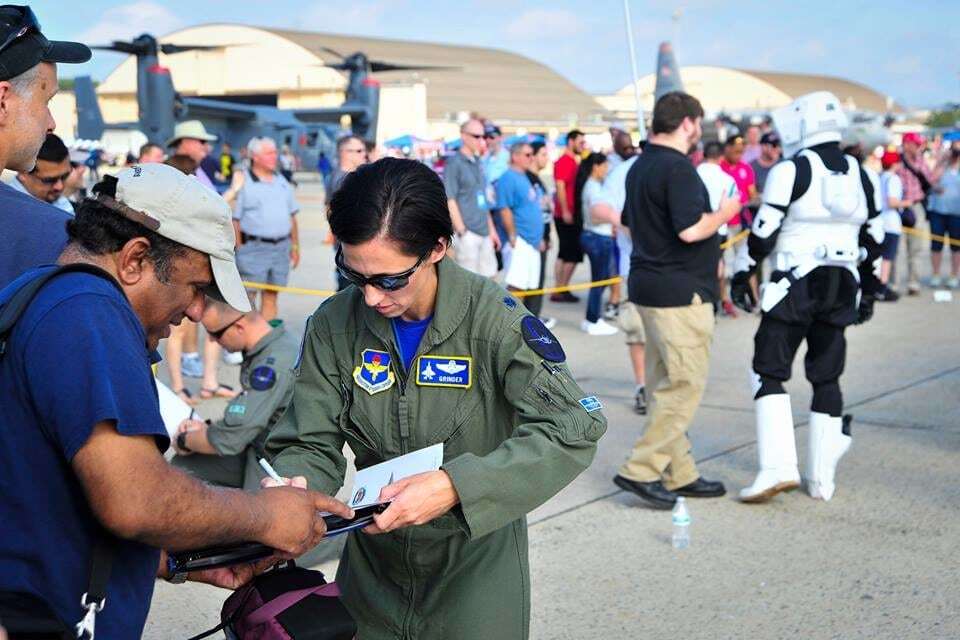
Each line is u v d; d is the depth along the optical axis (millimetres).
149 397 1737
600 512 5293
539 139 12500
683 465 5363
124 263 1861
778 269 5254
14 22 2297
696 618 4070
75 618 1749
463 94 73875
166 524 1745
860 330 10500
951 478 5734
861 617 4062
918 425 6840
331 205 2174
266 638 2094
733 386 8102
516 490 2168
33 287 1751
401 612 2439
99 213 1847
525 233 9766
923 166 13188
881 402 7465
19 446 1711
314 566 4113
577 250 12234
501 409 2359
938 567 4523
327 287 13469
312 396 2416
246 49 71500
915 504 5324
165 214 1862
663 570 4531
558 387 2250
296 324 10523
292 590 2213
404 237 2113
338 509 2068
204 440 4082
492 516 2160
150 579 1896
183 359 8352
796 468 5316
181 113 26312
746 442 6543
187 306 1967
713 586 4367
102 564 1768
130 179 1872
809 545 4793
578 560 4660
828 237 5191
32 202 2645
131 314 1795
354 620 2268
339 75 69000
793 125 5258
